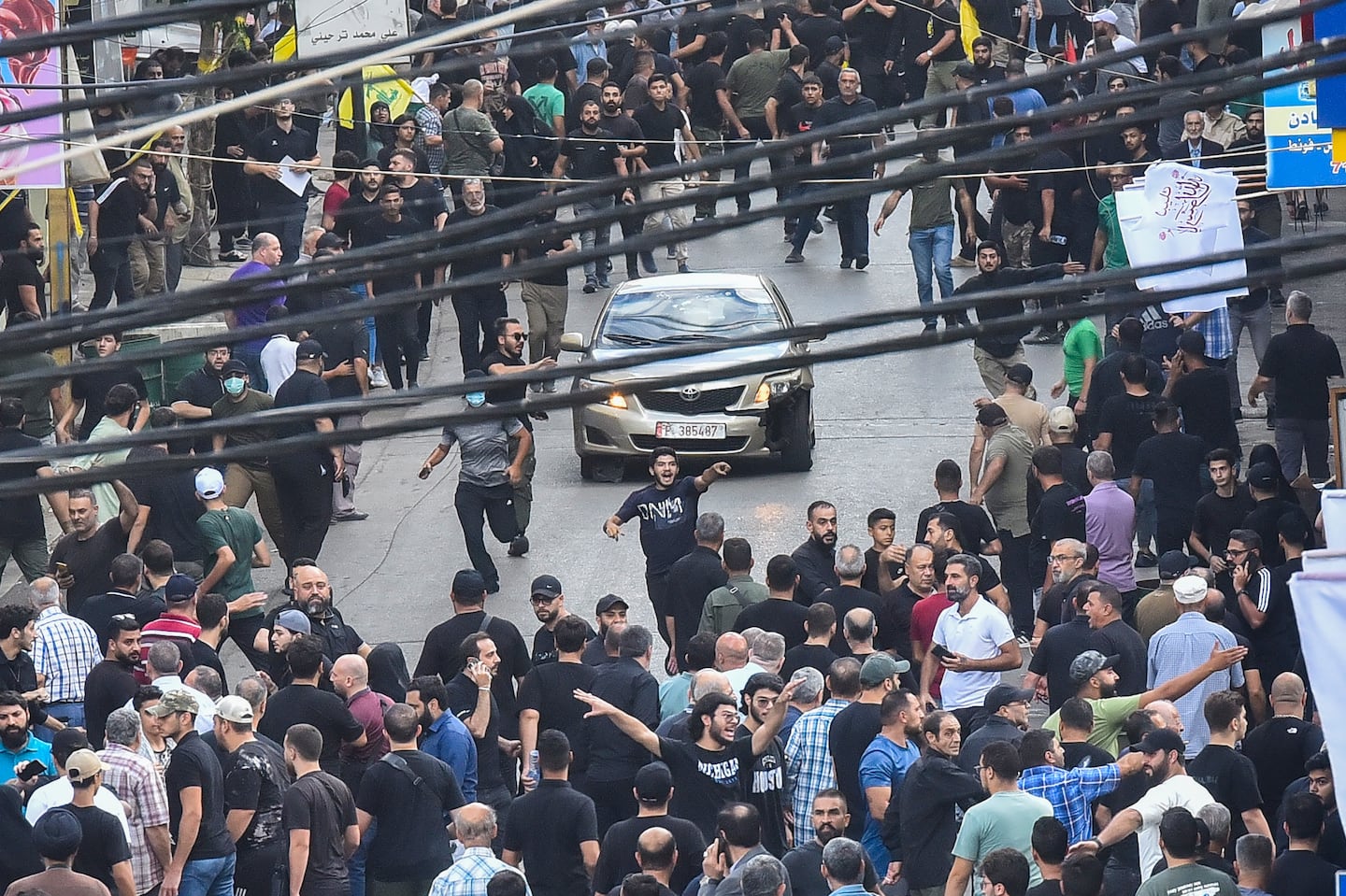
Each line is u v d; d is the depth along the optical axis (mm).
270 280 14250
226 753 36781
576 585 59000
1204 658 41094
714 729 35719
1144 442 53750
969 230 86500
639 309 69000
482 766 40562
